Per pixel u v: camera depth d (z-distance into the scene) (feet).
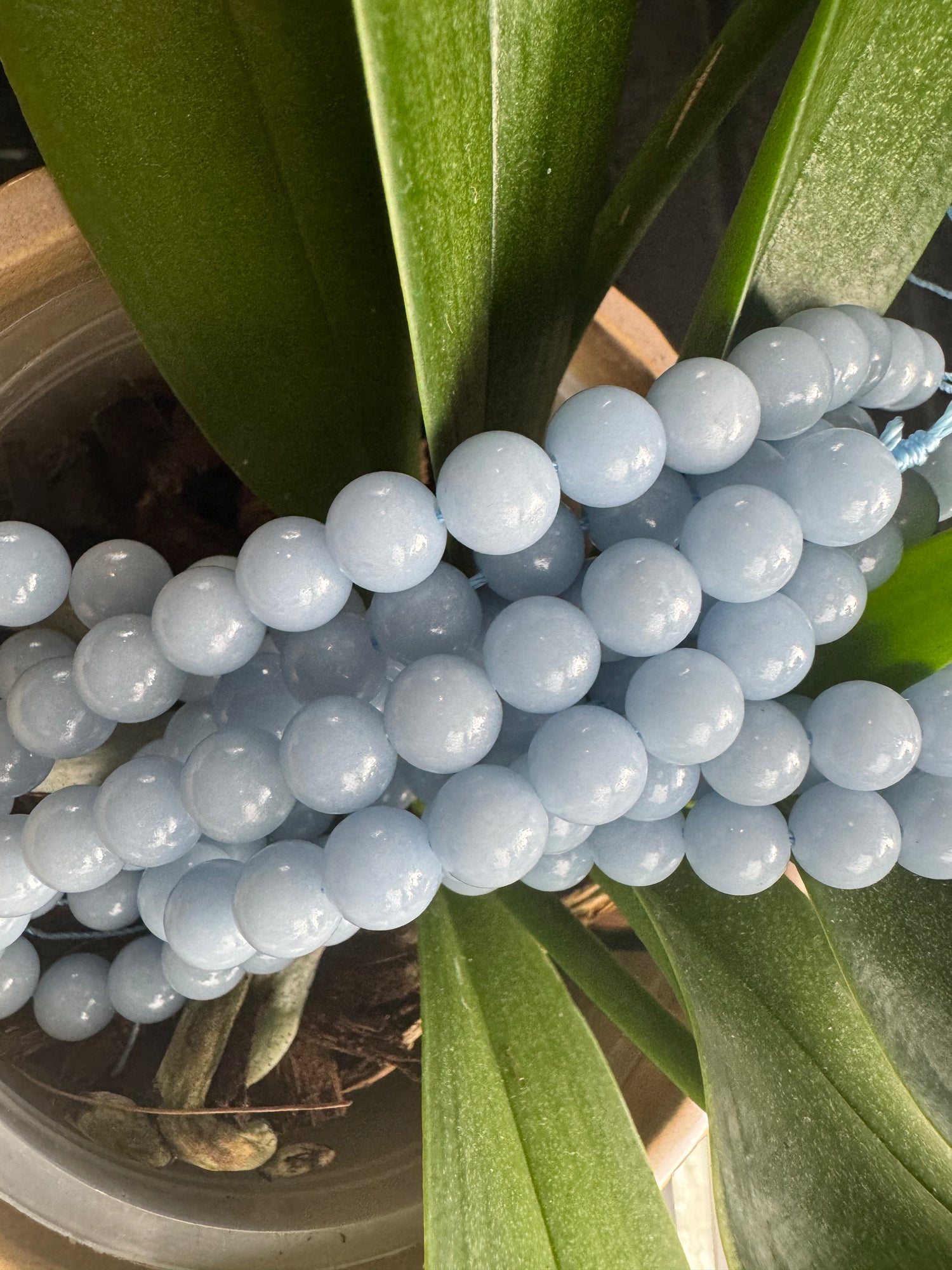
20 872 0.33
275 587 0.25
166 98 0.29
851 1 0.25
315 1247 0.40
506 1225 0.30
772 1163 0.29
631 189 0.39
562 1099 0.33
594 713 0.27
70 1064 0.42
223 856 0.34
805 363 0.28
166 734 0.35
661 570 0.26
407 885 0.27
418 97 0.22
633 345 0.47
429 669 0.26
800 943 0.35
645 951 0.48
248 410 0.36
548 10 0.26
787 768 0.28
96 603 0.31
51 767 0.36
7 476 0.41
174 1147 0.41
